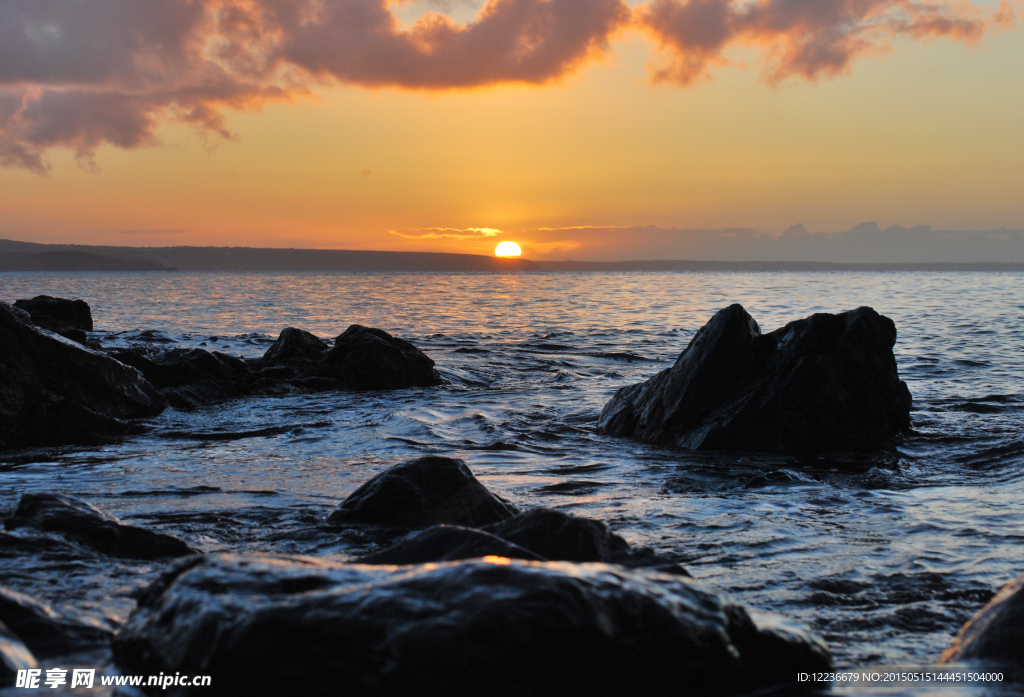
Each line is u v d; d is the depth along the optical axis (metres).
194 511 7.02
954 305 46.28
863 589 4.91
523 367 21.50
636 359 23.20
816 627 4.26
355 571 3.12
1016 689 2.91
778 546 5.99
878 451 10.90
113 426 12.11
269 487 8.27
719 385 11.88
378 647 2.55
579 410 14.67
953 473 9.53
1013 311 40.53
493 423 12.96
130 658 2.96
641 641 2.70
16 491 7.99
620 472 9.52
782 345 12.08
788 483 8.69
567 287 92.19
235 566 3.13
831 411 11.41
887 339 12.16
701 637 2.79
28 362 11.79
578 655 2.61
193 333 32.03
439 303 56.38
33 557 4.83
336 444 11.26
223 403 15.22
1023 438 11.05
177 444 11.30
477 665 2.53
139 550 5.35
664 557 4.83
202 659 2.67
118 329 34.22
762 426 11.27
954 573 5.24
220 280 127.81
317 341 20.03
